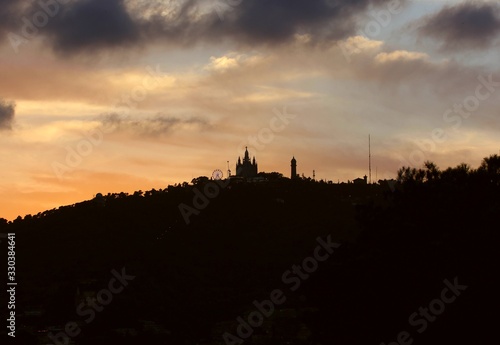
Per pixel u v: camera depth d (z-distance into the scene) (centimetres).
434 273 3453
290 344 6538
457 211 3634
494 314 3278
